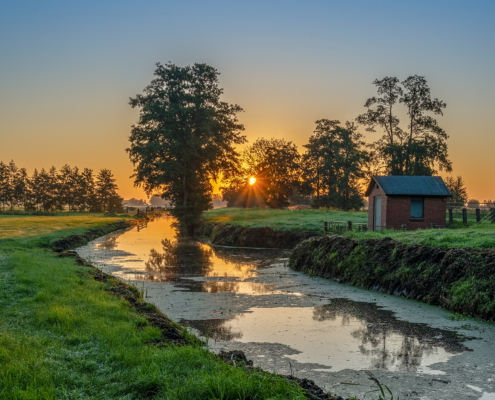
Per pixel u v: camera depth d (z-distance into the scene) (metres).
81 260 23.11
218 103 55.41
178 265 25.11
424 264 16.16
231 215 57.69
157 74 52.75
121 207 116.69
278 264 25.98
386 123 61.66
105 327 9.47
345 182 68.31
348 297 16.31
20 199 106.19
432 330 11.78
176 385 6.56
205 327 12.22
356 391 7.87
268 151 84.56
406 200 28.97
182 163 51.56
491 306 12.48
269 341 10.95
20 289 12.65
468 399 7.51
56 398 5.96
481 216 32.84
